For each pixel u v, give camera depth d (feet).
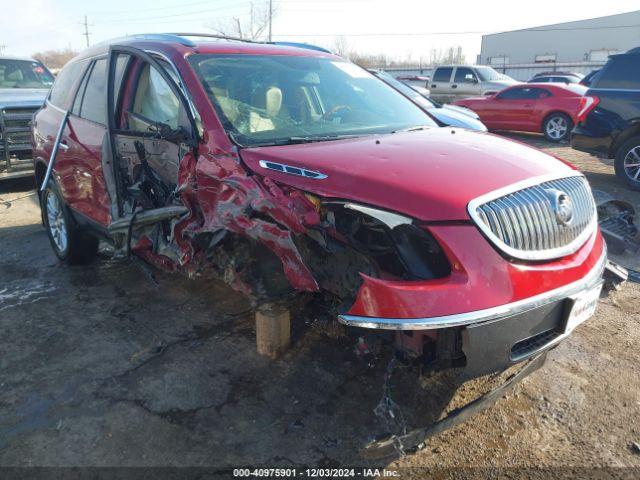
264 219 9.06
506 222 8.11
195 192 10.36
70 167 15.02
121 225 12.27
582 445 9.01
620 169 26.61
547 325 8.38
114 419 9.55
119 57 13.55
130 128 12.58
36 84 32.19
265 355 11.35
